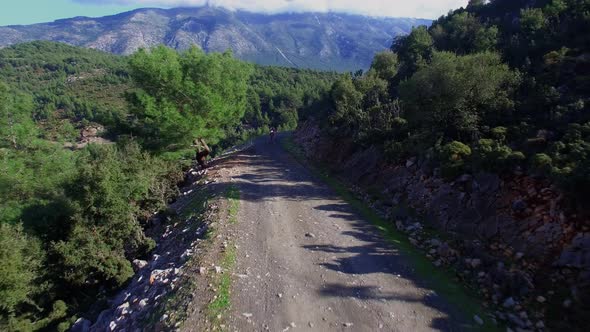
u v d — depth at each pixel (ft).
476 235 36.76
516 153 37.63
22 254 48.37
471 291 28.86
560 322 24.02
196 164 109.19
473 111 50.31
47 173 80.02
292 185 65.87
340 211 50.67
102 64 605.31
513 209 34.91
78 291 52.80
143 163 67.67
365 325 24.95
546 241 30.55
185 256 37.83
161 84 80.69
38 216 56.29
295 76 469.57
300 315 26.35
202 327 25.16
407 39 144.97
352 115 85.40
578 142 35.06
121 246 53.36
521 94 51.19
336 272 32.63
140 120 85.51
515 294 27.30
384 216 47.98
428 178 47.88
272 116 349.82
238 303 27.94
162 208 64.08
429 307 26.81
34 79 493.36
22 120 86.84
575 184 29.45
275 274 32.53
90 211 53.26
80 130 269.64
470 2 167.02
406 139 58.39
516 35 91.45
